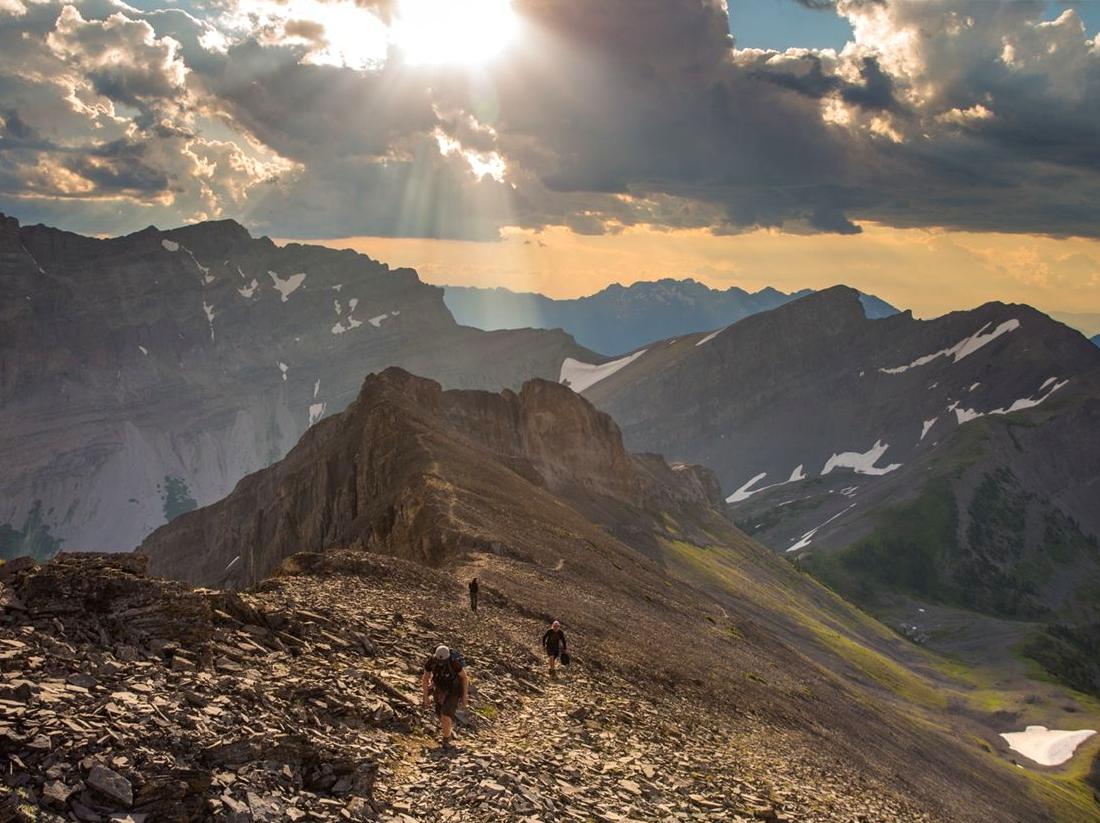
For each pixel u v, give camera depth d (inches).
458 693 947.3
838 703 3831.2
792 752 1945.1
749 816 1025.5
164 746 644.1
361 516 4362.7
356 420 6112.2
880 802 1795.0
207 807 605.0
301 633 1095.0
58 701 642.8
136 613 868.6
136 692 710.5
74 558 914.1
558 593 2674.7
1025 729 7839.6
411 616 1512.1
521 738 1063.0
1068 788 6008.9
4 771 556.7
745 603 7524.6
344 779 724.7
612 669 1889.8
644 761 1111.6
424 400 7239.2
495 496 4192.9
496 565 2790.4
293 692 861.2
